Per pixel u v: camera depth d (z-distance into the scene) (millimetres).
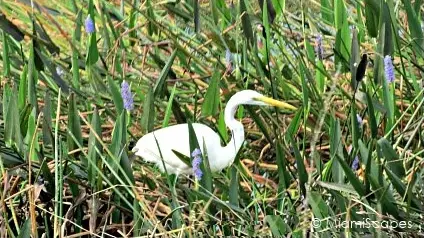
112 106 1593
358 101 1573
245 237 1159
